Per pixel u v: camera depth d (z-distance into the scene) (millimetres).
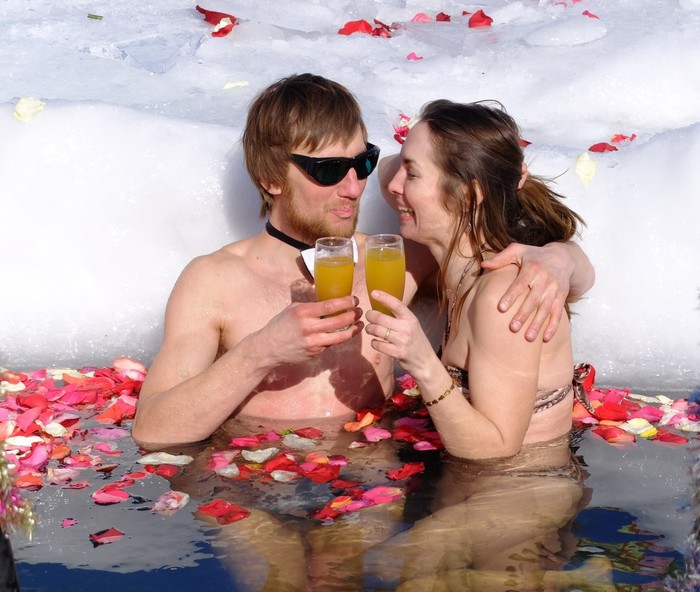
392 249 2734
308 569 2420
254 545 2529
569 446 3107
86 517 2668
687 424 3279
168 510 2695
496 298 2844
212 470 2914
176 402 2984
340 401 3283
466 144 2928
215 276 3197
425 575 2389
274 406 3248
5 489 1703
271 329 2842
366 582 2363
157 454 2990
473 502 2748
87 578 2395
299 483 2848
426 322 3674
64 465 2953
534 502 2752
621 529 2613
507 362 2838
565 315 3092
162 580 2377
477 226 3008
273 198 3229
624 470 2949
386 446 3086
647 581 2365
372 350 3314
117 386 3502
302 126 3023
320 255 2754
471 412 2863
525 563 2449
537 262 2857
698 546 1816
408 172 3047
